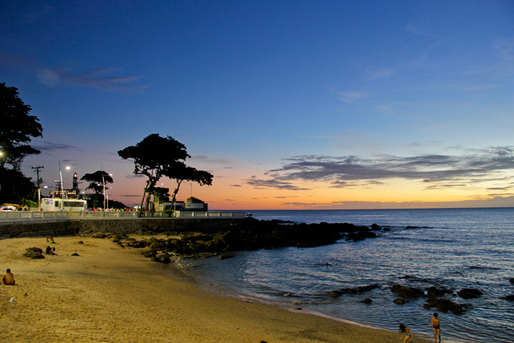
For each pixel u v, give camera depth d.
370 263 35.56
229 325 14.76
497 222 122.56
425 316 18.17
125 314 13.95
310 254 41.72
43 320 11.18
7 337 9.19
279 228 61.75
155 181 61.38
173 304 17.34
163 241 42.69
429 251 45.88
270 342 13.05
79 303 14.30
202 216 58.19
